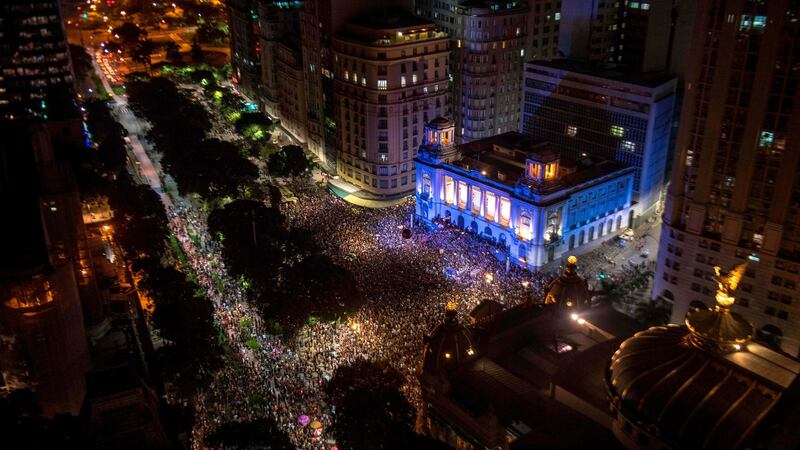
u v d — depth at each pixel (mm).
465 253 155375
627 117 169375
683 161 126750
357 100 192875
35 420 87750
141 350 116000
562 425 68625
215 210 156500
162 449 79125
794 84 107125
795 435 51594
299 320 119250
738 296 124750
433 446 78562
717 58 115812
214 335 118188
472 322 95312
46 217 120062
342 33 195625
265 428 92188
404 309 127750
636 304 128875
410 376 107312
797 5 104000
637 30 189375
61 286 107375
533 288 138250
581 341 90938
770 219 116000
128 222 153000
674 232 131125
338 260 148750
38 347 106750
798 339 118562
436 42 191750
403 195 199375
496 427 75125
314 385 107625
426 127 178125
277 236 148625
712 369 58688
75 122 167250
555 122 189500
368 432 91438
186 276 144500
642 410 59562
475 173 168250
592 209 164000
